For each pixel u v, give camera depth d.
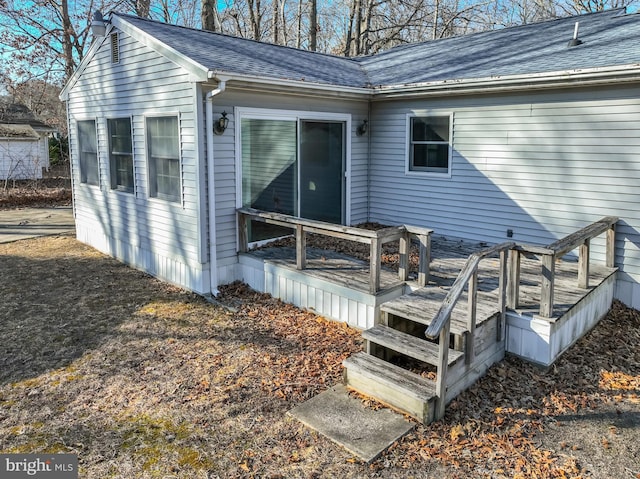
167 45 6.60
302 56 9.80
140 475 3.32
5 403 4.22
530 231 7.19
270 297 6.78
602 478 3.33
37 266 8.57
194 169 6.57
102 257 9.18
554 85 6.28
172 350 5.25
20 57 18.94
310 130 8.04
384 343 4.46
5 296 7.00
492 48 8.98
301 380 4.59
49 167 26.38
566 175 6.70
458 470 3.39
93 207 9.62
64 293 7.13
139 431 3.82
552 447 3.66
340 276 6.12
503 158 7.32
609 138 6.23
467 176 7.80
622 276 6.36
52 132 26.38
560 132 6.67
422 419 3.88
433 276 6.05
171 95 6.76
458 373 4.22
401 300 5.15
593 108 6.32
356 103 8.70
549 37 8.50
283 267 6.51
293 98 7.57
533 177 7.04
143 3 19.56
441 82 7.23
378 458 3.50
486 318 4.60
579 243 5.04
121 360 5.03
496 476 3.33
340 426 3.86
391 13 22.03
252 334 5.65
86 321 6.07
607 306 6.13
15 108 25.56
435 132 8.20
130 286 7.44
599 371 4.77
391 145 8.78
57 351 5.25
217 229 6.87
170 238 7.36
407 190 8.68
